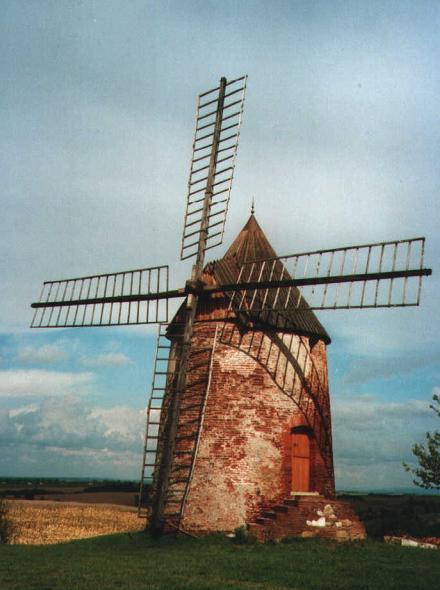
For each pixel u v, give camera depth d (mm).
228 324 19484
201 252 19625
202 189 20422
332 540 17125
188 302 19078
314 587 11352
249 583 11625
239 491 18281
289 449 19125
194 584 11305
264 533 17188
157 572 12688
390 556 14758
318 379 20703
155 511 18047
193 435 18609
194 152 21172
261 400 19141
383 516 28297
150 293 20062
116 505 51469
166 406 20406
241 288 18641
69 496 70250
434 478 22578
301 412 19688
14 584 11516
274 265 19438
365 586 11367
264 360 19484
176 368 19516
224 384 19156
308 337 20734
